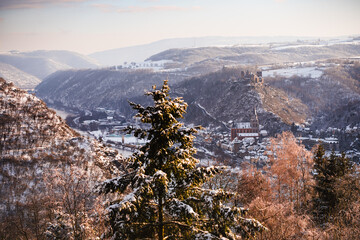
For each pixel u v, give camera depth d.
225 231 15.38
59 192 33.88
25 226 46.19
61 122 147.62
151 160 15.95
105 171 81.44
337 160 49.12
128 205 13.65
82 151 95.75
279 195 51.47
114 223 14.77
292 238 32.34
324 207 43.94
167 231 16.25
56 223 31.89
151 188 14.86
